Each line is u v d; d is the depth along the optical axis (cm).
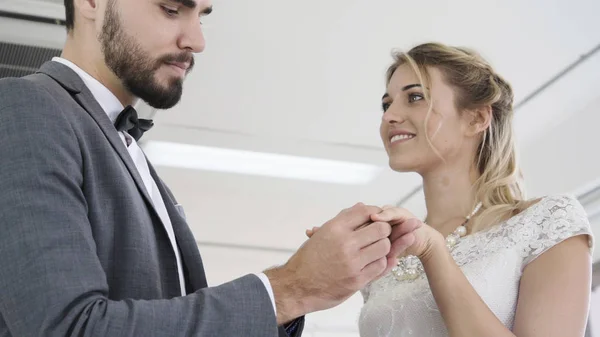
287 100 539
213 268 841
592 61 502
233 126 568
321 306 165
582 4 450
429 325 233
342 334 921
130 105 200
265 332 155
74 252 152
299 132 577
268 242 780
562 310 220
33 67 469
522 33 477
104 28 190
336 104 543
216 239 777
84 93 184
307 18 459
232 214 723
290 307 162
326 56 494
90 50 194
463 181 257
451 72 259
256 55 493
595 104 548
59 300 146
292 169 632
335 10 453
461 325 212
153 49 189
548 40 484
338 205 700
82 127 174
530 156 614
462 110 258
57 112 168
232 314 154
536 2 449
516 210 247
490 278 231
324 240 166
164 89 192
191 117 557
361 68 505
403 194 674
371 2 446
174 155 612
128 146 196
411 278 245
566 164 582
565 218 234
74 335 144
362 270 164
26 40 449
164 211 194
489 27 471
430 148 254
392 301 242
